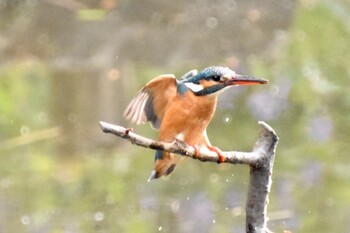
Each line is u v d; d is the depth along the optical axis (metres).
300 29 15.25
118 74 14.09
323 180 10.95
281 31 15.17
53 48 14.85
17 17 15.36
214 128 12.58
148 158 11.83
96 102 13.43
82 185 11.01
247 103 13.16
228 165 11.36
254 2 15.48
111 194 10.75
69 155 12.03
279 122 12.81
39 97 13.80
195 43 14.88
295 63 14.47
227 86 6.57
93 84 13.80
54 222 9.97
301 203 10.29
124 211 10.22
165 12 15.38
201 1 15.48
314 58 14.62
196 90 6.61
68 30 15.09
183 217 10.02
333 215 9.98
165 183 10.95
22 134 12.69
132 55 14.69
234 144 12.11
